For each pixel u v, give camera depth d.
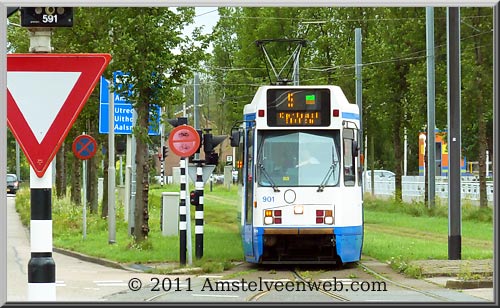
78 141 39.06
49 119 10.28
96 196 53.34
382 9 62.25
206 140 29.70
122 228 45.53
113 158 37.72
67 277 26.09
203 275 26.94
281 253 27.98
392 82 59.81
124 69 32.69
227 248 34.19
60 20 10.72
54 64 10.31
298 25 65.75
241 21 68.44
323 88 28.42
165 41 33.00
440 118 57.22
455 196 28.42
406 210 58.97
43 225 10.37
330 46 64.06
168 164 143.00
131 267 28.72
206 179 29.91
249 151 28.95
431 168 55.62
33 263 10.38
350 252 27.95
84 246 36.12
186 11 33.50
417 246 34.66
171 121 29.25
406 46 58.81
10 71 10.27
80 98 10.32
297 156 28.02
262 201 27.66
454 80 28.41
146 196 34.25
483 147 52.69
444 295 21.23
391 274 26.55
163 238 38.47
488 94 52.31
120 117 41.28
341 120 28.36
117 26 33.25
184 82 34.03
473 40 52.19
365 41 63.56
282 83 37.59
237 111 68.88
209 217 56.25
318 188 27.66
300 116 28.33
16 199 78.12
